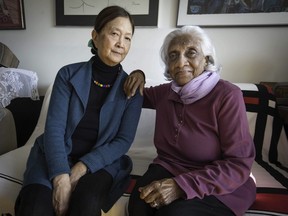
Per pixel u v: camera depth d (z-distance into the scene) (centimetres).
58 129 93
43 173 84
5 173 97
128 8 167
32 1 186
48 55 194
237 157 79
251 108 133
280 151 128
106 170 92
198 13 157
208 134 85
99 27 94
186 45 88
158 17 165
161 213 72
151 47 171
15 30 196
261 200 88
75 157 98
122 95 100
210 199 75
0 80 151
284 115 136
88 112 98
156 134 101
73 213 74
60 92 98
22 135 152
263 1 146
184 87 89
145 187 75
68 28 184
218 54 161
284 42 150
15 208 79
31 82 170
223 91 85
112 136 100
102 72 99
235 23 153
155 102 110
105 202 84
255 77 159
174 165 91
